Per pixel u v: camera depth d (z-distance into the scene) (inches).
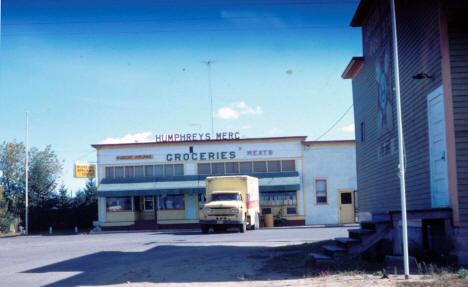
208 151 1627.7
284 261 529.3
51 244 928.9
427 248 533.3
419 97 555.2
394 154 658.8
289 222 1565.0
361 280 387.9
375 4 745.0
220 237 967.6
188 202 1619.1
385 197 713.0
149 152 1641.2
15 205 1861.5
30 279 474.6
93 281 447.5
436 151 506.0
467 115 472.4
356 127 909.2
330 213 1571.1
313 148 1598.2
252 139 1615.4
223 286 399.2
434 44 505.7
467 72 478.0
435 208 465.4
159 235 1146.7
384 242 569.3
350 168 1582.2
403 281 372.5
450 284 351.6
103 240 1003.3
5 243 1040.8
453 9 480.1
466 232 454.9
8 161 2009.1
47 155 2054.6
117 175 1643.7
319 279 404.5
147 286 411.8
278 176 1567.4
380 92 721.6
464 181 464.4
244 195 1167.6
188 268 510.6
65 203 1961.1
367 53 804.6
